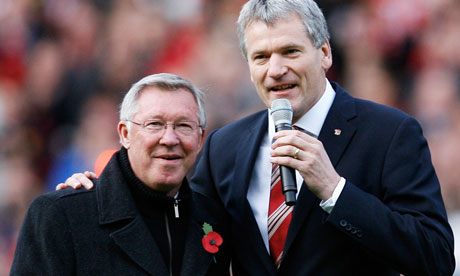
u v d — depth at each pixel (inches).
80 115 1393.9
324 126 490.9
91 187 469.4
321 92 499.2
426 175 467.2
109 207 458.9
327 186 445.4
